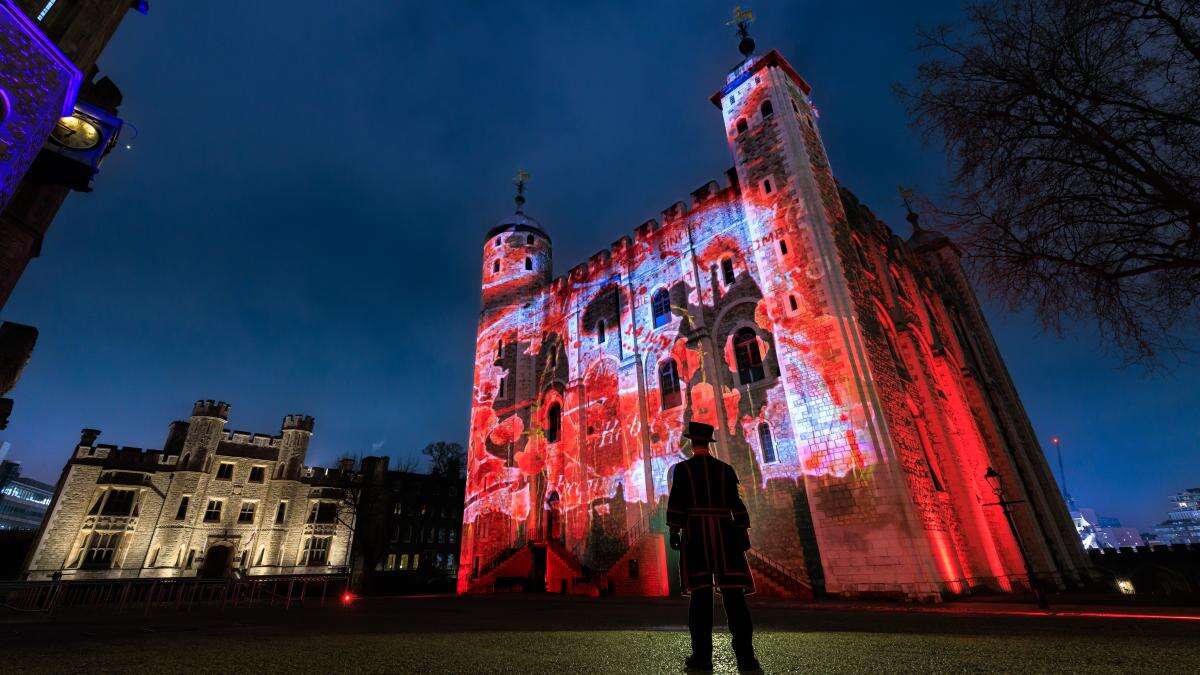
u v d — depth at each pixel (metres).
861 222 25.56
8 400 14.36
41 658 4.03
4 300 12.14
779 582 18.42
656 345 26.98
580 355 31.09
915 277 29.23
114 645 4.89
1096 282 10.12
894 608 12.70
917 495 17.62
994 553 19.53
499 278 38.72
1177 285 9.98
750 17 28.39
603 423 28.19
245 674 3.51
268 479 45.19
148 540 39.94
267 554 42.59
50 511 38.41
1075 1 9.16
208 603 18.08
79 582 11.38
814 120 26.88
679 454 23.97
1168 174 8.96
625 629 6.84
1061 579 23.17
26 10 8.55
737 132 25.67
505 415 34.16
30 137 8.28
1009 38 9.79
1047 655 3.90
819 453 18.77
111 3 9.77
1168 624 6.69
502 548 30.70
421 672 3.58
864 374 18.45
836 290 19.88
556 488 29.77
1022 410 31.11
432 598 22.89
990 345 32.78
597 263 32.53
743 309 23.56
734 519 3.91
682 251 27.34
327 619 9.41
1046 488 28.78
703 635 3.60
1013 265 10.47
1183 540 140.62
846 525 17.47
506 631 6.50
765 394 21.61
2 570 39.94
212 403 44.91
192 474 42.31
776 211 22.80
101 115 12.30
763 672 3.42
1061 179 9.74
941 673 3.32
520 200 43.03
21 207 12.54
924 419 21.59
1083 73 9.19
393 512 51.94
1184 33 8.37
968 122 10.22
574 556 26.53
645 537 21.75
